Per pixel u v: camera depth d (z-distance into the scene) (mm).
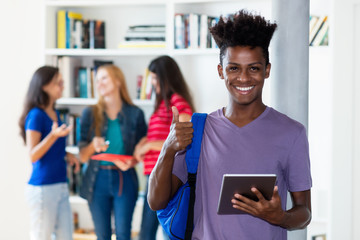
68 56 4410
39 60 4535
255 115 1685
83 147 3643
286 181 1676
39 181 3482
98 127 3617
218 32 1667
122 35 4445
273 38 2268
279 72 2252
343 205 3654
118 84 3629
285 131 1642
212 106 4258
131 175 3566
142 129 3682
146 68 4355
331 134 3646
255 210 1513
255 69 1620
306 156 1646
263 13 4105
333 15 3600
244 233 1618
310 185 1670
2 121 4574
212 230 1643
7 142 4574
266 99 4016
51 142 3379
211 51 3977
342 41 3607
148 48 4121
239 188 1491
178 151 1763
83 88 4363
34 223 3508
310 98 3910
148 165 3441
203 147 1708
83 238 4340
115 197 3537
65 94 4324
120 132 3609
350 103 3619
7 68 4570
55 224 3609
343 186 3648
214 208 1646
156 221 3461
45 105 3555
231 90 1653
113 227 4301
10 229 4617
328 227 3682
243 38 1601
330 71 3633
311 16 3814
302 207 1635
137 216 4406
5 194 4586
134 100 4191
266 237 1627
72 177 4438
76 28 4352
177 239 1755
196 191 1711
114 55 4445
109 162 3541
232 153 1644
